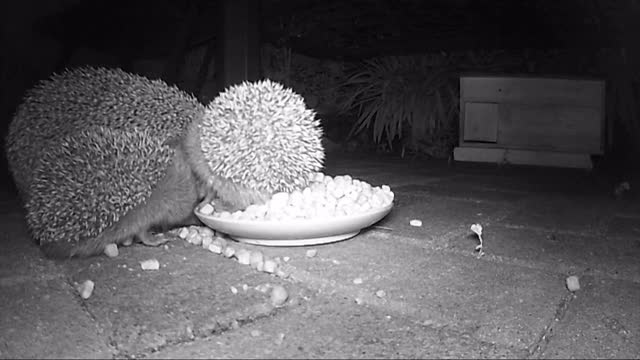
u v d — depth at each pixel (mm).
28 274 827
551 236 1030
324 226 919
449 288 771
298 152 970
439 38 2537
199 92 2342
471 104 2143
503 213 1227
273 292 723
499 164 2076
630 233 1054
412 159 2217
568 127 2029
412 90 2424
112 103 998
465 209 1269
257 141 943
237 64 1874
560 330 649
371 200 1013
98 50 2422
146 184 915
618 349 604
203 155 977
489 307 708
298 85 2631
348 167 1975
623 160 2090
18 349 597
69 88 1048
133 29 2412
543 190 1523
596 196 1433
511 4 2391
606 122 2125
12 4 2270
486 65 2480
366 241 996
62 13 2316
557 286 781
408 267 854
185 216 1009
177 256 916
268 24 2568
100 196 874
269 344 614
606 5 2250
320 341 621
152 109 1010
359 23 2582
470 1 2428
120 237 935
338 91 2643
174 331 632
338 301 738
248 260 875
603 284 789
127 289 763
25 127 1068
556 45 2418
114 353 591
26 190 1095
